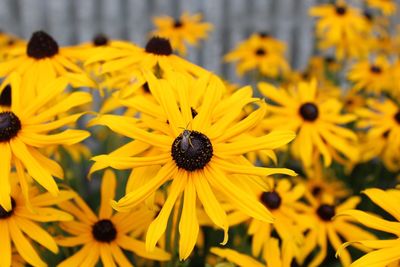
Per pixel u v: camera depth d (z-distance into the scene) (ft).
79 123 2.55
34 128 1.06
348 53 2.27
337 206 1.53
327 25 2.20
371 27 2.44
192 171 1.01
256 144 1.01
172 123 1.04
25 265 1.19
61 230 1.19
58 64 1.32
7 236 1.06
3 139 1.04
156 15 3.18
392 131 1.65
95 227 1.16
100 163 1.01
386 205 1.00
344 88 2.63
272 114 1.57
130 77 1.23
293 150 1.50
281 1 3.27
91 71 1.46
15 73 1.16
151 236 0.95
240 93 1.08
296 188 1.40
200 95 1.10
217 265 1.09
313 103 1.52
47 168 1.04
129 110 1.36
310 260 1.51
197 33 2.06
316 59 2.44
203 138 1.02
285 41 3.29
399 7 2.90
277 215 1.32
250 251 1.32
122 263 1.14
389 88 1.99
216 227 1.20
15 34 3.08
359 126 1.69
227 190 1.00
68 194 1.12
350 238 1.39
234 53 2.22
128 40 3.18
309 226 1.33
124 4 3.13
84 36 3.14
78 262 1.13
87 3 3.09
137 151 1.03
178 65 1.30
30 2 3.05
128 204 0.97
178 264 1.12
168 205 0.99
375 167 1.94
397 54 2.39
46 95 1.10
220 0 3.22
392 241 0.96
